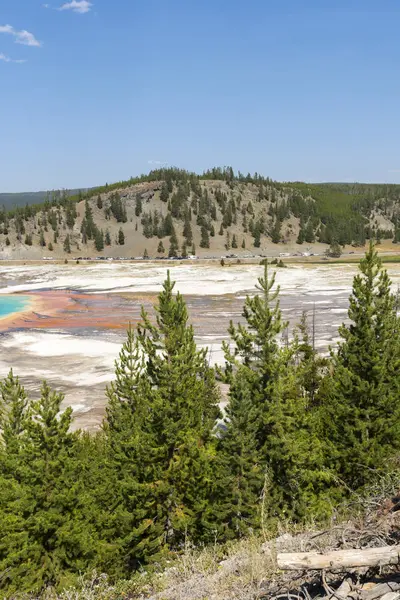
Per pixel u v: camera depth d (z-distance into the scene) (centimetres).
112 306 10700
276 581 738
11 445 2188
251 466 1964
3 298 11988
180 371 2258
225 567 975
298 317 8556
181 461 2088
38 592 1727
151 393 2273
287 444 2025
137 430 2236
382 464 2103
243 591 781
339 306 9556
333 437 2336
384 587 603
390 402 2250
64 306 10769
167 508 2059
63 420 1977
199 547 1872
